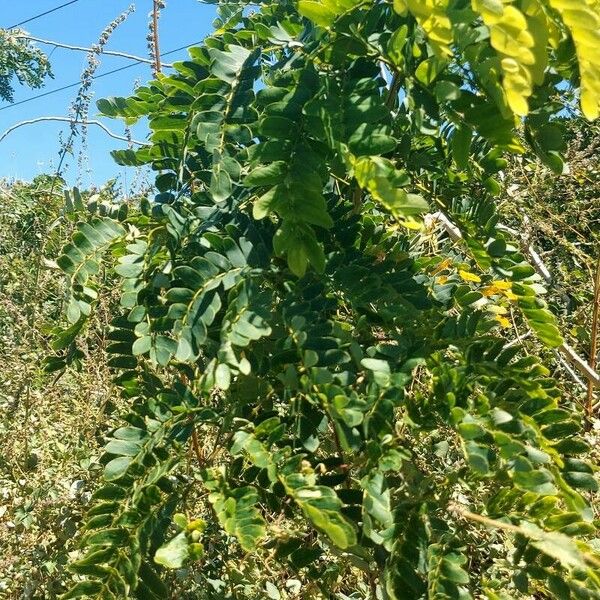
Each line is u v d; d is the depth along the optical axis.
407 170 1.97
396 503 1.81
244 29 2.18
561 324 3.40
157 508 1.80
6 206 4.93
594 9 1.27
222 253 1.82
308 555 1.81
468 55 1.42
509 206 3.48
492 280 2.22
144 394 2.10
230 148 1.93
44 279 3.40
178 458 1.84
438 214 2.38
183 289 1.76
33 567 2.58
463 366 1.81
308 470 1.64
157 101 2.18
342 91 1.67
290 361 1.75
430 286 2.04
